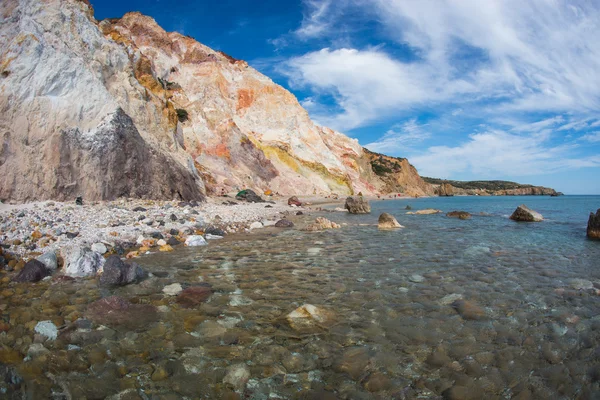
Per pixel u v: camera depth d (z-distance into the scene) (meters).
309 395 3.15
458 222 18.27
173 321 4.68
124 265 6.61
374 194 68.25
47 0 17.16
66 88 15.03
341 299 5.64
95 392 3.14
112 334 4.27
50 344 3.96
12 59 13.87
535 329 4.53
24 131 13.18
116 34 27.00
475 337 4.30
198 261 8.26
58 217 11.33
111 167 15.70
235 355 3.83
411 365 3.66
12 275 6.65
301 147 56.66
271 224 15.83
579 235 13.30
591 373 3.53
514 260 8.64
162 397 3.10
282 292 5.96
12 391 3.01
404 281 6.70
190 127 38.56
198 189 23.39
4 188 12.31
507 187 175.50
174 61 49.69
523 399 3.13
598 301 5.58
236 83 56.84
